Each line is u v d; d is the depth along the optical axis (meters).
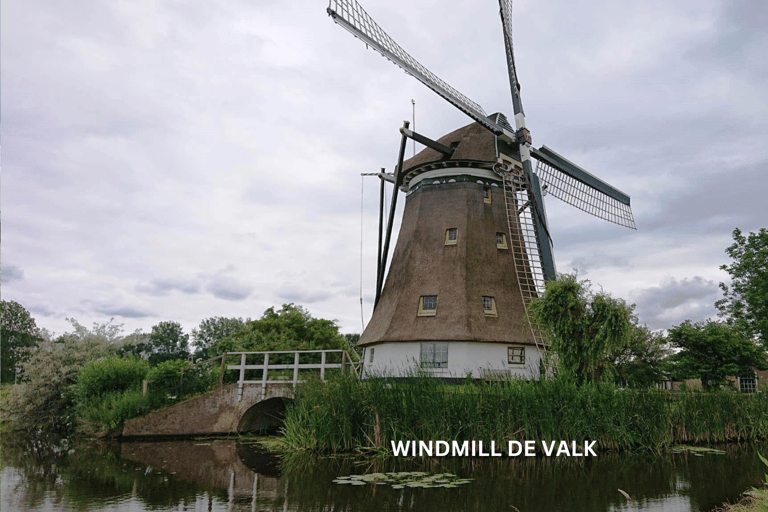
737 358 22.55
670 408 14.62
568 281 16.23
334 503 8.62
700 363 22.56
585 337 15.45
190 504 8.52
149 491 9.45
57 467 11.95
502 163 22.41
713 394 15.70
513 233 22.47
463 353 19.11
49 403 19.52
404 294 21.30
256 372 19.80
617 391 14.45
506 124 24.47
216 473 11.13
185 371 18.78
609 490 9.62
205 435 16.95
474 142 23.31
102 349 21.42
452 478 10.43
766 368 26.08
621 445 13.91
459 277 20.75
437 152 23.92
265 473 11.07
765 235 29.09
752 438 15.74
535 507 8.45
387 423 13.14
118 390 18.58
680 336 23.58
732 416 15.57
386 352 20.61
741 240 30.31
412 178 24.50
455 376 18.88
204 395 17.19
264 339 26.06
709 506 8.55
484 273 21.06
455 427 12.83
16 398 18.77
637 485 10.03
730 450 14.20
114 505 8.45
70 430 18.88
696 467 11.80
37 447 15.43
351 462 12.27
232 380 19.59
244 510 8.17
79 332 21.67
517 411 13.10
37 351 20.23
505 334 19.55
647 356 23.50
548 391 13.44
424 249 22.11
